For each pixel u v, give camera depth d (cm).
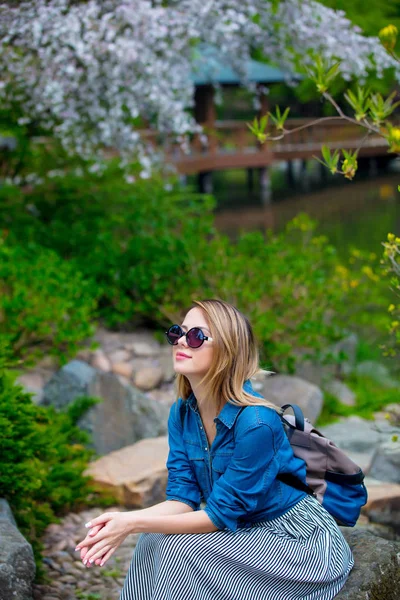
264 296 709
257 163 2236
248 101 2514
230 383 242
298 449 261
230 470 237
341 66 658
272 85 2003
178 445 261
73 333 594
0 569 265
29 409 371
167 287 703
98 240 745
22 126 811
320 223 1756
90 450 484
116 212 855
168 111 709
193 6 608
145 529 231
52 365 610
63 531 402
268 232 767
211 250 716
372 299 811
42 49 577
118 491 439
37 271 606
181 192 930
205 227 768
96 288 675
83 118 713
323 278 714
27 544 283
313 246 788
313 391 628
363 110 288
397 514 429
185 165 1956
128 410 537
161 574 229
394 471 486
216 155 2136
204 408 249
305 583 234
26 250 710
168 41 644
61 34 571
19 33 565
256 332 645
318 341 707
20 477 347
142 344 684
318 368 711
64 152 862
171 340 249
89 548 231
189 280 696
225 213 2003
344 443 546
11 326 577
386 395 709
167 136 850
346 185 2486
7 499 354
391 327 433
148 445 487
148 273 694
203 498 266
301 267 695
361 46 648
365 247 1417
